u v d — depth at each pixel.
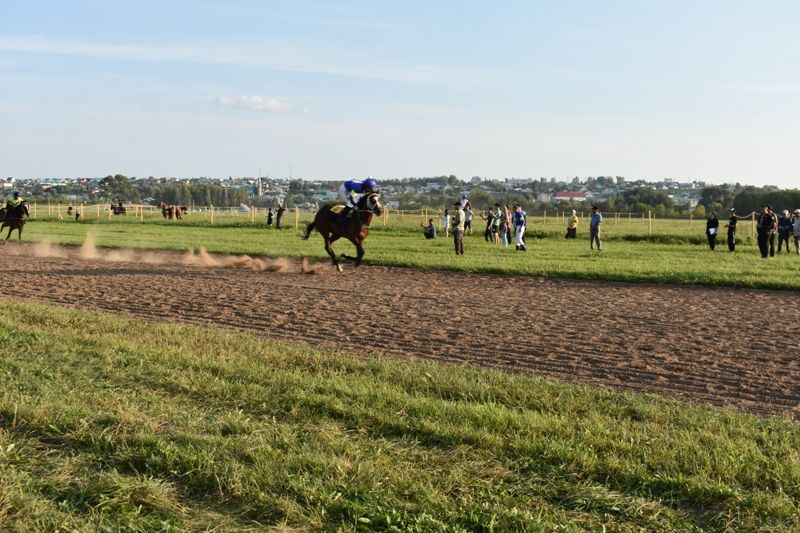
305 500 5.39
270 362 9.41
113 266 22.75
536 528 4.95
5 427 6.83
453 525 5.04
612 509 5.33
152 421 6.90
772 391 8.79
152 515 5.25
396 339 11.78
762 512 5.18
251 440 6.45
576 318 13.83
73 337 10.59
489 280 20.08
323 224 21.38
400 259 24.55
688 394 8.63
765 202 80.88
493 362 10.23
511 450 6.30
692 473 5.82
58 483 5.67
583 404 7.65
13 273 20.50
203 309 14.66
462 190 177.38
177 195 163.50
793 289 18.17
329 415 7.25
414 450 6.35
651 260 25.34
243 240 34.47
